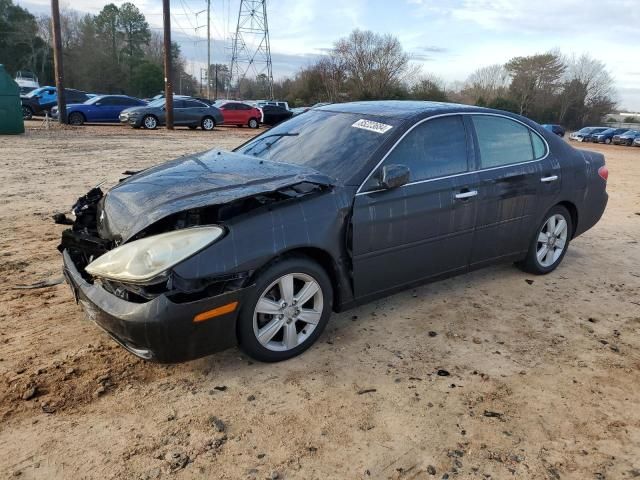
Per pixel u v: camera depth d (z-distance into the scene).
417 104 4.45
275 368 3.34
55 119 24.78
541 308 4.45
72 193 8.15
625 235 7.07
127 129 22.41
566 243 5.29
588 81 81.38
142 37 86.06
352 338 3.79
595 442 2.79
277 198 3.27
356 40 53.91
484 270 5.30
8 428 2.70
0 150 12.84
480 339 3.86
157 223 3.06
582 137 49.44
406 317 4.17
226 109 27.80
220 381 3.19
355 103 4.71
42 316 3.88
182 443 2.65
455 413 2.97
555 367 3.51
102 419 2.81
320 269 3.41
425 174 3.93
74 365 3.26
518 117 4.79
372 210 3.58
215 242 2.93
